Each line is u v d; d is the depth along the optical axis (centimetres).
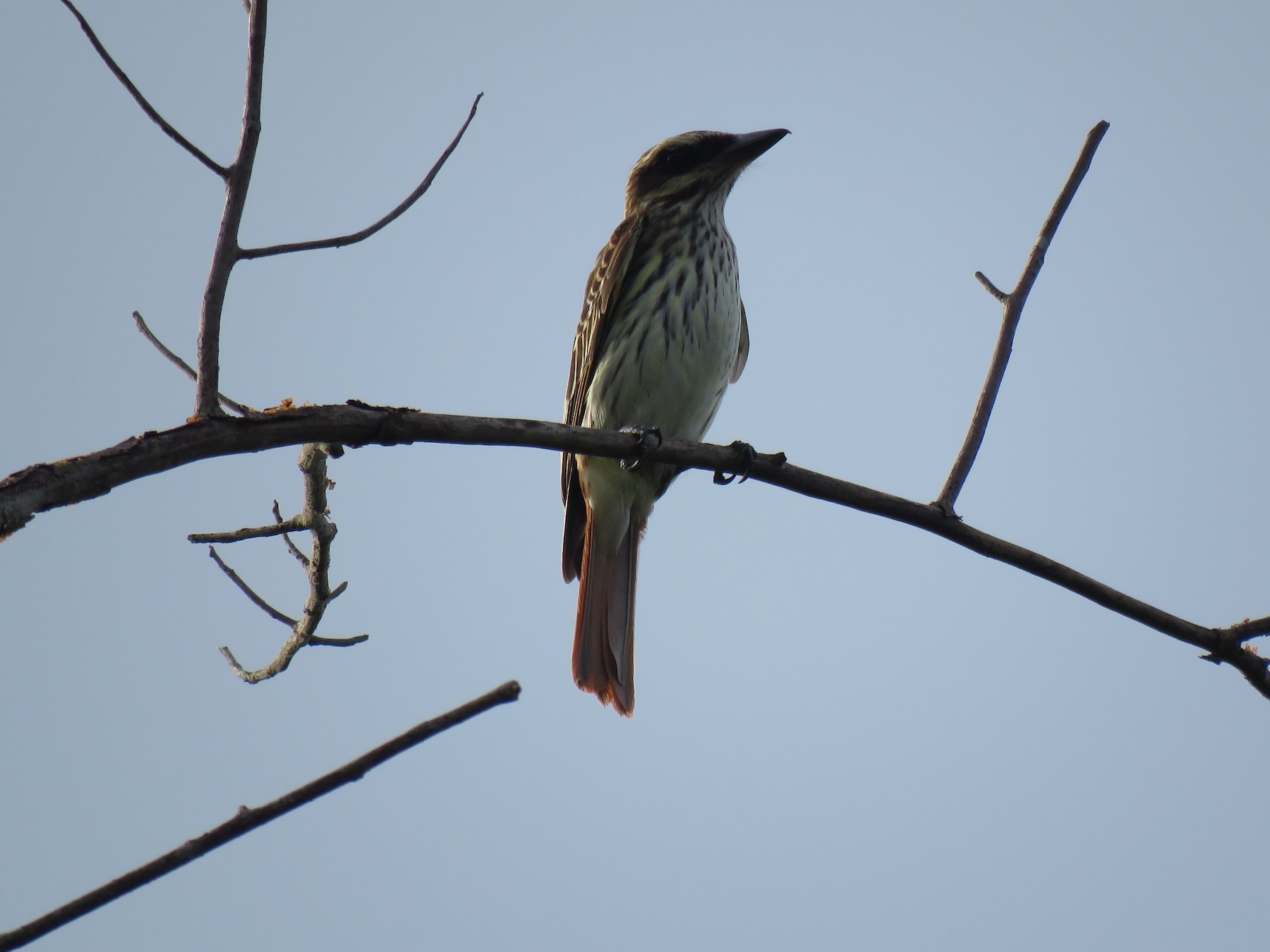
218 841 541
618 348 1355
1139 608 892
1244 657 883
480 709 562
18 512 577
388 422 745
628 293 1370
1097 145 1021
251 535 923
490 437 803
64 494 601
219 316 704
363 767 551
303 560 953
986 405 967
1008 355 980
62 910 524
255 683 987
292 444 705
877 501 935
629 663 1362
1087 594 896
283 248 730
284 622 977
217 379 700
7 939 514
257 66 725
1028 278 1000
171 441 646
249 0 727
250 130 720
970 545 919
